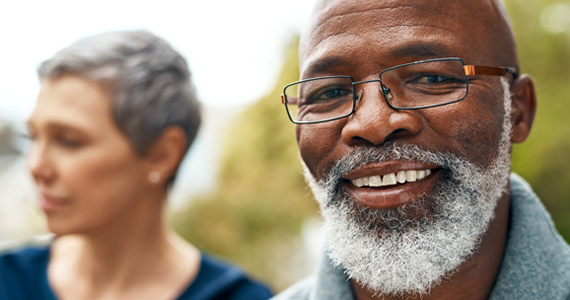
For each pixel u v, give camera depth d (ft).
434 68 3.14
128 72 5.03
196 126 5.86
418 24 3.17
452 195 3.16
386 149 3.17
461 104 3.12
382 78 3.19
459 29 3.21
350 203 3.37
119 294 5.55
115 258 5.50
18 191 29.01
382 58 3.20
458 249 3.15
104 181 4.99
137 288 5.58
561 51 21.97
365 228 3.28
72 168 4.84
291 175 26.30
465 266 3.33
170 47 5.71
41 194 4.96
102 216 5.04
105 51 5.00
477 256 3.35
